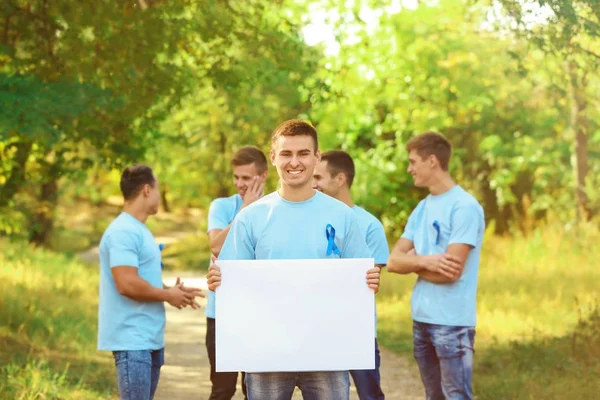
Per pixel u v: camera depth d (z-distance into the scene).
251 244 5.33
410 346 13.34
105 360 11.73
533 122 30.28
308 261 5.19
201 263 34.50
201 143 36.75
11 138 13.22
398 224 31.80
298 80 14.84
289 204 5.32
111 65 12.48
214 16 13.02
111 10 12.12
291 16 16.48
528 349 11.03
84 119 12.86
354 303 5.20
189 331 15.84
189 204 71.69
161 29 12.48
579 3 9.66
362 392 7.06
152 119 14.19
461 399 6.67
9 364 10.05
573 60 10.22
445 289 6.73
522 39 10.23
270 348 5.19
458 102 28.91
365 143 32.41
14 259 21.81
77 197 63.19
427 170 6.88
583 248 21.52
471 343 6.76
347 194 7.21
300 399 9.71
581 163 23.73
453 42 26.86
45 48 12.45
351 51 17.17
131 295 6.36
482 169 33.28
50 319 13.52
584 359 10.39
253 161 7.54
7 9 12.16
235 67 13.93
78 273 23.38
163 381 10.80
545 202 30.75
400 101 29.20
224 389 7.44
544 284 17.59
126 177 6.59
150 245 6.59
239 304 5.19
